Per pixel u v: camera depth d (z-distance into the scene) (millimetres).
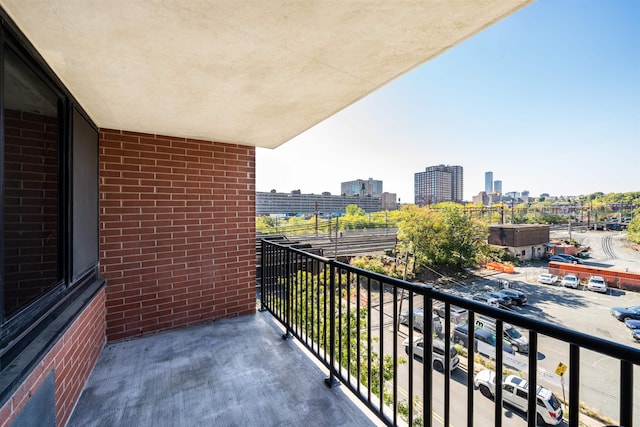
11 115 1232
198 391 2025
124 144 2881
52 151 1653
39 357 1216
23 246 1311
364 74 1802
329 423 1715
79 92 1945
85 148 2244
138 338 2883
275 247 3352
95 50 1456
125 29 1288
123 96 2051
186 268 3178
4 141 1135
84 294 2125
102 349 2615
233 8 1157
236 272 3482
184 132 3006
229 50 1497
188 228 3193
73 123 1941
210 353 2580
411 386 1323
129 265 2883
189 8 1151
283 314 3160
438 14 1230
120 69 1667
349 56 1587
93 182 2482
